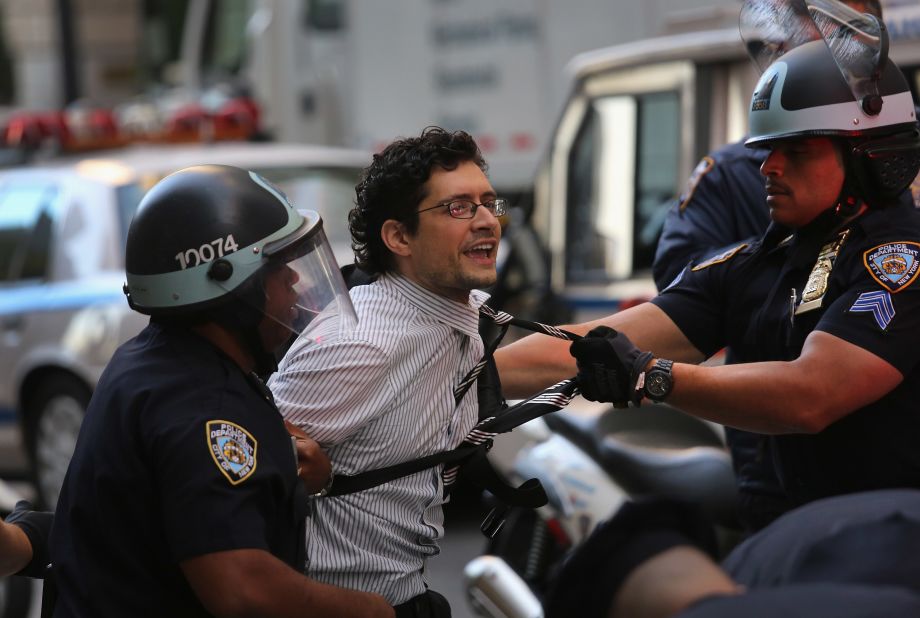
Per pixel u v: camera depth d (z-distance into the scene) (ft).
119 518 9.80
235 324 10.12
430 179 11.44
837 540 7.32
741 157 16.89
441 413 11.70
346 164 32.96
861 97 12.32
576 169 27.50
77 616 9.88
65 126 34.17
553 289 27.22
